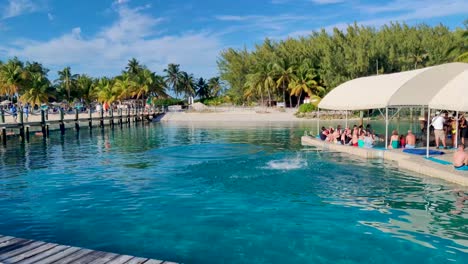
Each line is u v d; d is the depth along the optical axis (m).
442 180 12.95
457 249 7.45
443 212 9.62
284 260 7.12
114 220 9.40
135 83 87.44
